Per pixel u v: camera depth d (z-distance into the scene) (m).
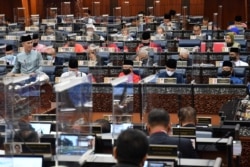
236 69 10.78
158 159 4.08
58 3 27.92
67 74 9.45
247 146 6.23
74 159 4.18
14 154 4.30
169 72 10.24
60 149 4.15
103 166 4.26
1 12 27.84
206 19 23.08
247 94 8.92
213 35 19.27
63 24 21.11
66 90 4.13
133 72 10.65
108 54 13.42
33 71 9.98
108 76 11.41
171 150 4.16
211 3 27.28
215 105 8.97
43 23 21.52
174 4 27.75
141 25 20.81
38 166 4.24
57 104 4.07
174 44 15.83
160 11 28.00
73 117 4.27
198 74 11.18
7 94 5.16
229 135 5.73
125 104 5.42
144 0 28.09
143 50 13.10
